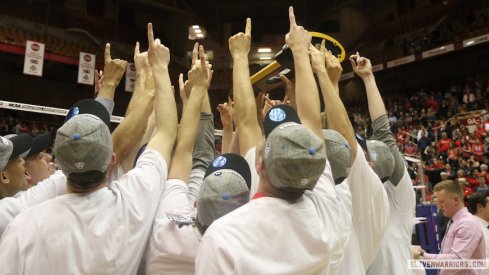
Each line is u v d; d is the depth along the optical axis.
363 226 1.63
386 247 2.15
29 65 13.63
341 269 1.44
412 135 14.40
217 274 1.02
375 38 21.17
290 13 1.63
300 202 1.17
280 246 1.07
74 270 1.20
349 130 1.64
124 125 1.70
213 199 1.29
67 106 18.67
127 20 21.70
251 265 1.03
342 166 1.49
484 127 12.44
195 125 1.69
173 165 1.59
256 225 1.09
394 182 2.31
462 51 18.11
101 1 20.64
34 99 17.86
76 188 1.31
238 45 1.87
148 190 1.37
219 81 22.48
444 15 18.80
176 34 23.30
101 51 19.25
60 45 17.78
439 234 4.93
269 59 24.27
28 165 1.93
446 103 15.99
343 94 21.95
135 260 1.29
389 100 19.78
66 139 1.21
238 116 1.73
